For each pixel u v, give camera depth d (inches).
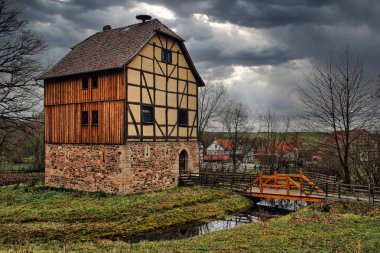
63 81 979.9
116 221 656.4
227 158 2285.9
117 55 903.7
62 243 528.1
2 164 1881.2
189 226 692.7
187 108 1072.8
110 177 869.8
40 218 642.8
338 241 479.8
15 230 555.8
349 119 949.2
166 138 983.0
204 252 451.5
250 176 1102.4
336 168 1168.2
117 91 869.2
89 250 472.7
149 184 921.5
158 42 968.9
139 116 896.9
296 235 520.4
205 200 845.2
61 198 827.4
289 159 1742.1
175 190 941.2
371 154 979.3
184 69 1066.1
